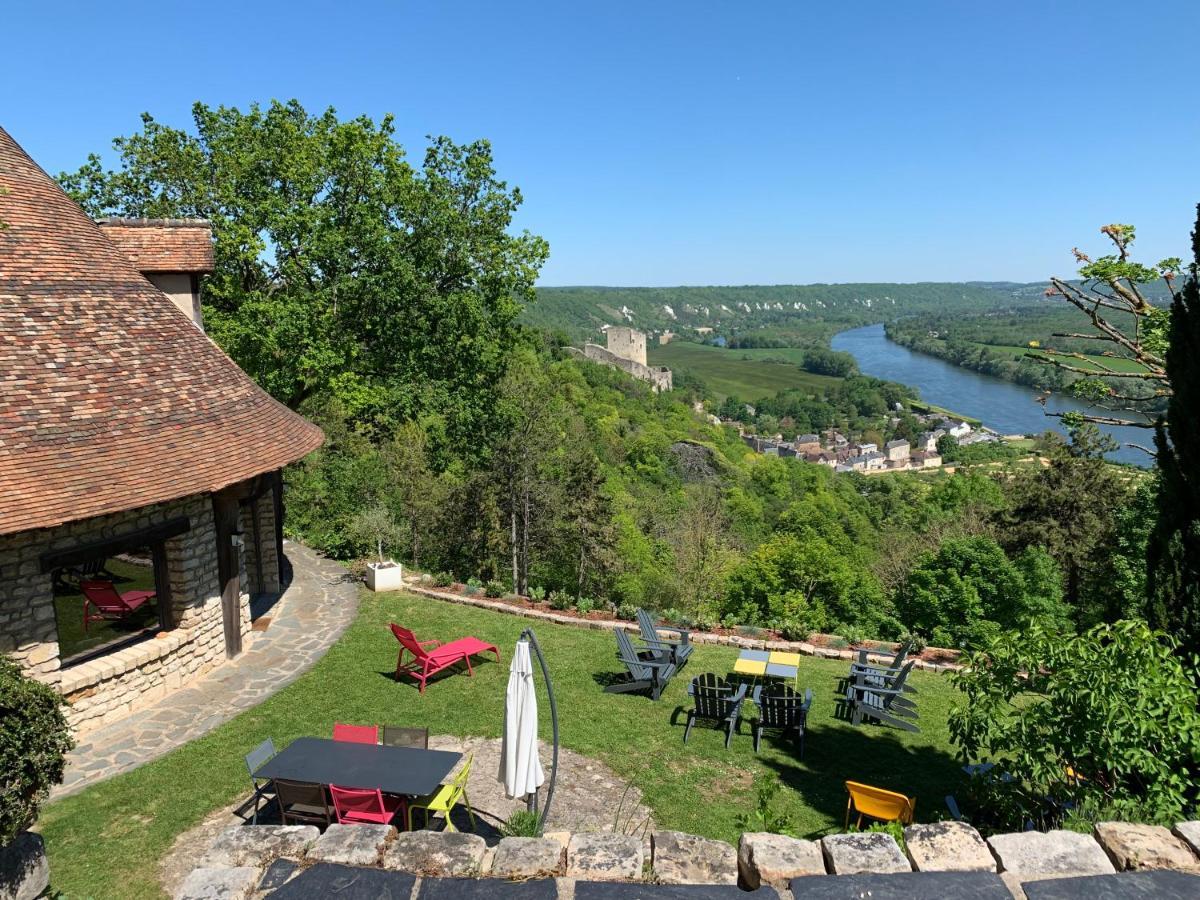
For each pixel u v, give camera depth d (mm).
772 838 4785
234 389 14023
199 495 12680
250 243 20188
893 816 8469
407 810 8219
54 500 9734
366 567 18234
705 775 10562
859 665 13984
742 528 68625
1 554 9891
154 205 22484
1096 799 7098
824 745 11859
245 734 10875
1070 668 7305
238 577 13727
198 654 12820
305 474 26766
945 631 22562
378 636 14891
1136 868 4520
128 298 13234
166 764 9992
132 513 11469
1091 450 31469
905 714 13133
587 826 9062
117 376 11797
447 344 23406
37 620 10320
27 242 12242
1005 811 7809
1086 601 32062
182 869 7875
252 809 8992
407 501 29844
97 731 10906
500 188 24484
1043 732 7504
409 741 9062
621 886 4523
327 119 23172
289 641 14531
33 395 10508
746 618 32344
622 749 11109
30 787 6039
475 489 36062
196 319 16203
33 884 6121
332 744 8742
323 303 20828
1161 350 15555
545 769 10352
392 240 21891
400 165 22578
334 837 4891
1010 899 4285
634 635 16188
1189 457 8562
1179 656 8141
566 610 17312
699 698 11672
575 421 69375
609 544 40250
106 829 8539
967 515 40562
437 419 25031
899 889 4348
